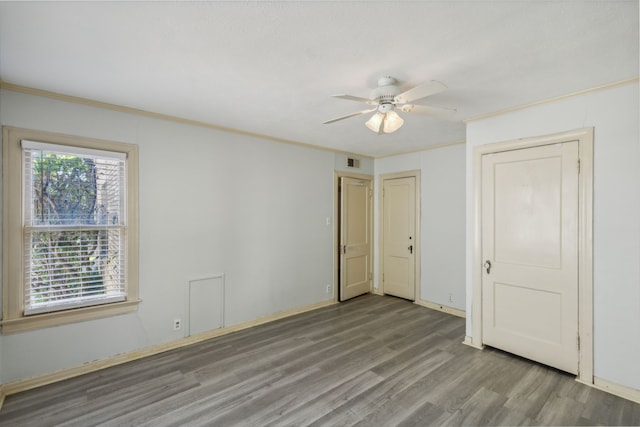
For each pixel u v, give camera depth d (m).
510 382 2.57
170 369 2.79
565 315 2.66
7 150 2.40
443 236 4.48
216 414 2.17
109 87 2.45
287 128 3.63
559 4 1.47
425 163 4.71
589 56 1.97
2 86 2.36
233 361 2.95
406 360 2.97
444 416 2.15
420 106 2.23
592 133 2.50
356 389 2.48
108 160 2.88
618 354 2.39
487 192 3.14
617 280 2.40
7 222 2.41
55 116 2.59
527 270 2.88
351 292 5.09
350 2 1.46
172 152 3.22
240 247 3.77
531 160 2.84
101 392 2.43
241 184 3.77
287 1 1.45
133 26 1.65
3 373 2.39
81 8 1.49
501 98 2.68
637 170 2.31
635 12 1.52
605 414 2.16
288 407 2.25
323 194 4.72
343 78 2.30
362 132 3.80
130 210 2.96
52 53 1.93
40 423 2.07
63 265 2.67
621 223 2.38
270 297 4.07
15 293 2.44
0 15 1.53
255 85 2.42
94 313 2.78
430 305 4.63
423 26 1.66
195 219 3.39
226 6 1.49
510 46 1.85
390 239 5.23
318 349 3.21
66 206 2.68
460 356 3.05
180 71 2.18
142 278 3.04
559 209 2.69
